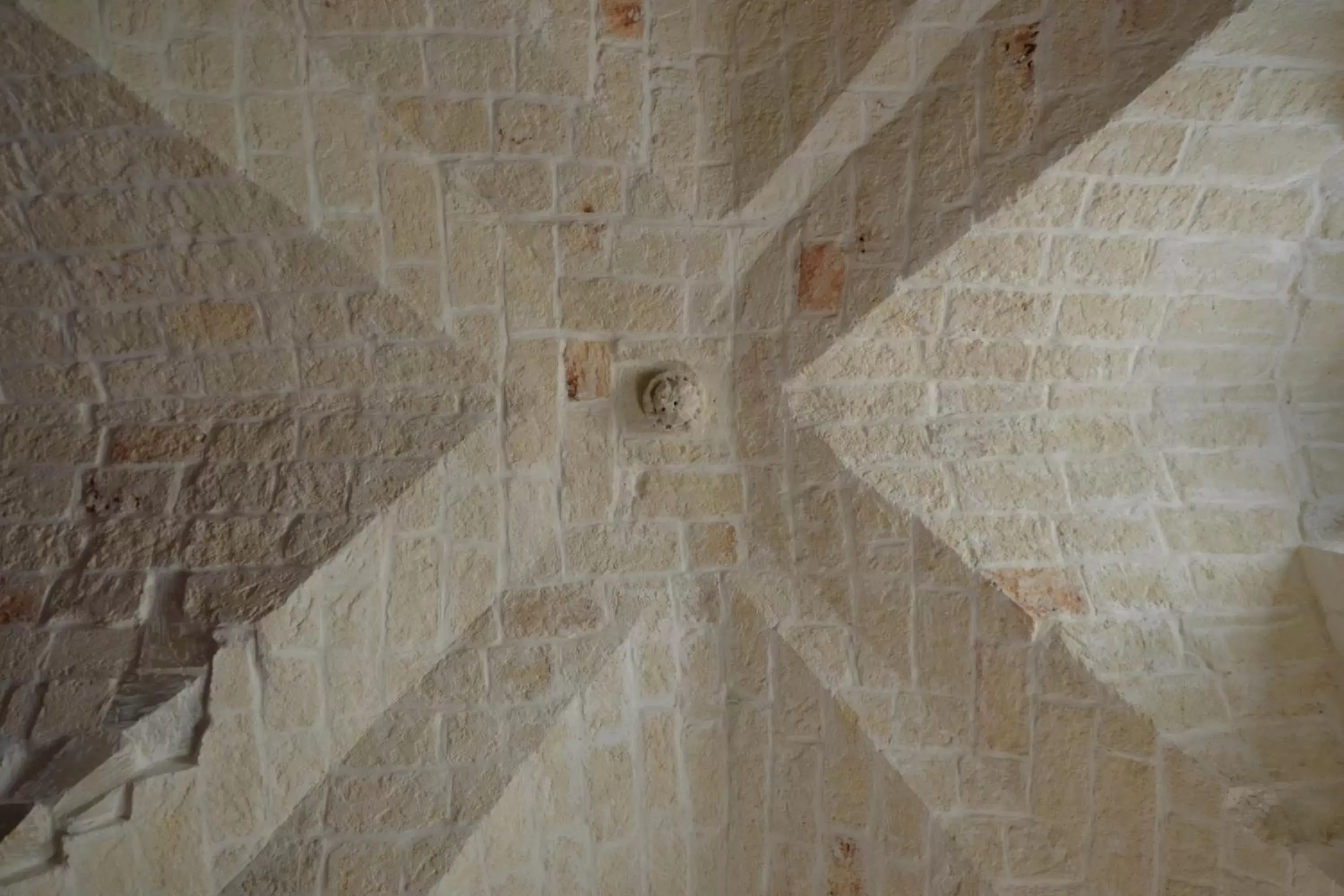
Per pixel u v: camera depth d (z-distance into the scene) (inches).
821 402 118.5
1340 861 93.8
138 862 100.0
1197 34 91.6
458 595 115.5
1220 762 99.4
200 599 107.7
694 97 110.4
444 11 101.5
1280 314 111.7
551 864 115.2
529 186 110.9
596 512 120.6
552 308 116.3
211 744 103.8
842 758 116.3
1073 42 98.2
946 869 110.3
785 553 120.1
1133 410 117.3
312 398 117.3
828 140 109.4
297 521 111.9
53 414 114.7
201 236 106.7
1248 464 115.4
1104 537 112.0
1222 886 97.8
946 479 115.3
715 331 120.0
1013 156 103.3
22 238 105.2
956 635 112.3
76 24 93.1
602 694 117.8
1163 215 104.4
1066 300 111.3
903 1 101.8
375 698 112.0
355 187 106.7
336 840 107.6
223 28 97.3
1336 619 106.3
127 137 99.7
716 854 121.0
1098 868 104.9
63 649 105.3
